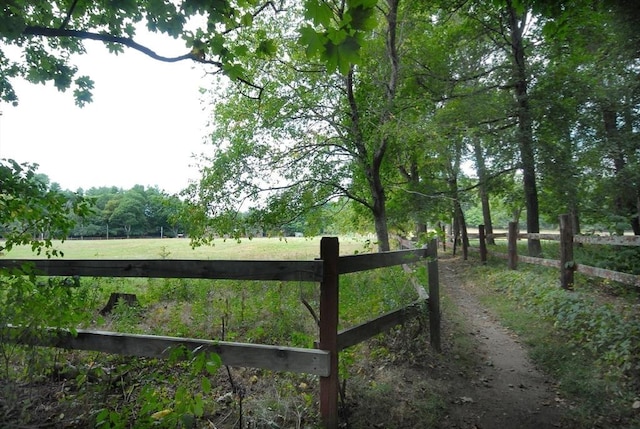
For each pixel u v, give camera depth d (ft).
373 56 34.60
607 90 34.35
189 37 13.26
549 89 37.11
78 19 15.69
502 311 25.35
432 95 42.83
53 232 12.26
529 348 18.42
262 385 13.12
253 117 32.60
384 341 16.55
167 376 13.35
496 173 44.80
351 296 18.39
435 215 47.34
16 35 10.61
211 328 18.71
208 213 31.58
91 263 11.89
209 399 11.92
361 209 45.96
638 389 13.07
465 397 13.58
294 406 11.66
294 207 33.58
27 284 10.28
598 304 20.77
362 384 13.24
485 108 40.34
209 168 32.07
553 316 21.70
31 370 10.70
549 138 38.34
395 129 28.84
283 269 10.70
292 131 33.55
